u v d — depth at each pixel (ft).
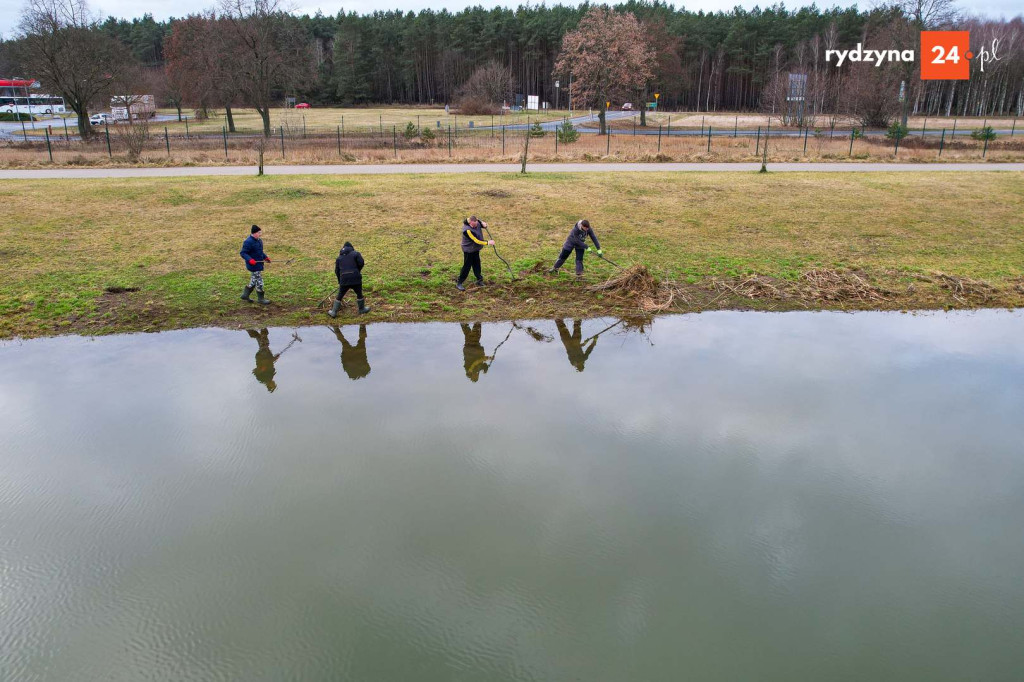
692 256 56.49
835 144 152.87
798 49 315.58
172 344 38.40
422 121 264.11
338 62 368.48
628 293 47.55
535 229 63.41
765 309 45.91
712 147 148.05
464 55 394.52
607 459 26.04
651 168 101.71
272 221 64.59
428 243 58.59
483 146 151.02
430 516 22.38
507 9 428.15
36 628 17.69
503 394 31.94
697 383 33.45
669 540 21.30
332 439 27.43
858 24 321.11
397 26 410.11
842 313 45.37
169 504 22.94
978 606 18.72
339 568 19.93
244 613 18.22
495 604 18.58
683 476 24.91
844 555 20.70
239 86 196.85
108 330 40.32
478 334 40.57
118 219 64.23
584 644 17.24
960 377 34.47
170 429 28.19
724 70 377.91
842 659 16.88
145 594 18.86
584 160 112.37
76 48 174.19
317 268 51.80
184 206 69.46
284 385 32.86
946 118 266.77
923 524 22.27
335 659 16.75
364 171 96.78
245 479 24.49
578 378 33.96
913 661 16.84
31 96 318.24
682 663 16.70
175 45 254.47
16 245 55.62
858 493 23.98
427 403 30.86
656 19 324.60
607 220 66.69
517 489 23.94
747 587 19.31
